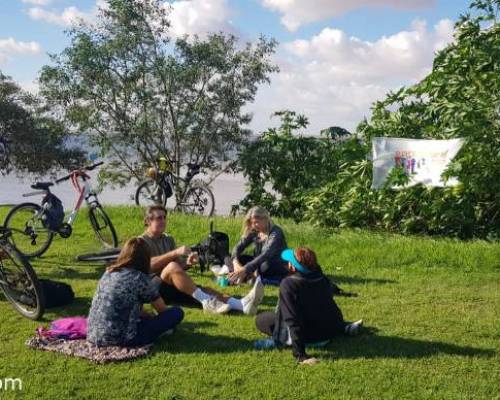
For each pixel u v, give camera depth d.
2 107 25.91
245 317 6.14
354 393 4.37
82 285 7.36
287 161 14.67
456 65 12.11
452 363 4.93
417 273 8.16
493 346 5.34
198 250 7.62
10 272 6.20
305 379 4.59
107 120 18.23
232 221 11.59
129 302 5.11
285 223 12.03
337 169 13.92
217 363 4.88
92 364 4.83
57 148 27.81
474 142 10.34
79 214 11.65
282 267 7.30
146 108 18.20
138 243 5.28
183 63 18.38
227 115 19.00
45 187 8.80
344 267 8.55
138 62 17.97
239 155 15.52
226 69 18.50
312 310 5.11
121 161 18.98
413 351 5.20
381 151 10.72
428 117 12.08
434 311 6.40
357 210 11.12
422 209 10.50
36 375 4.61
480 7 12.60
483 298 6.92
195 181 14.40
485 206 10.69
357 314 6.27
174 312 5.31
